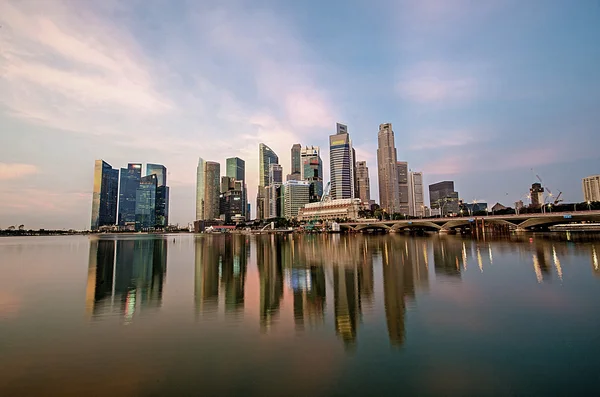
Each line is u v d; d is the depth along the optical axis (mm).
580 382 12969
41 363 15156
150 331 19531
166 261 61500
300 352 16125
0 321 21656
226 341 17734
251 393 12414
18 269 50188
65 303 26781
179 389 12773
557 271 38688
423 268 43875
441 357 15344
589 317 20906
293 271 44500
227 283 35688
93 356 15898
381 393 12328
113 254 80062
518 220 151875
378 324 20172
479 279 34594
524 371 13891
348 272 42062
